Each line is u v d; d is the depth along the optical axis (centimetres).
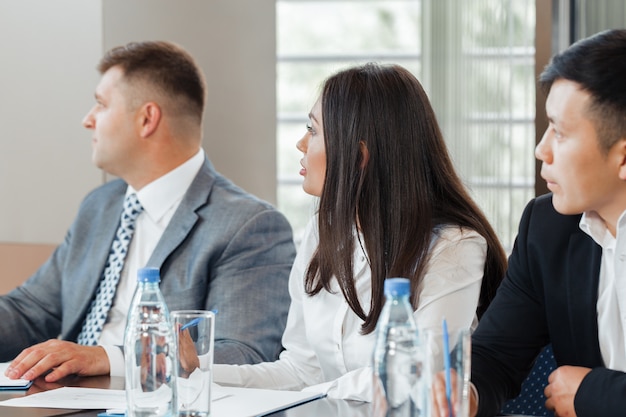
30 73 423
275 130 451
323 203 245
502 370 223
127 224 328
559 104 195
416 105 244
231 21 440
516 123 507
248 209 314
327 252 244
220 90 440
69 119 420
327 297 257
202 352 179
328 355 255
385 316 159
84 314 329
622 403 193
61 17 419
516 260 231
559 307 219
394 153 240
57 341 247
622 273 206
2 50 425
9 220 427
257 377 256
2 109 426
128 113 327
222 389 221
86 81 418
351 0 727
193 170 331
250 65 445
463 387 157
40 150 423
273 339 304
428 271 237
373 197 240
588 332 215
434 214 245
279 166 738
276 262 312
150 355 179
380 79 244
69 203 421
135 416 179
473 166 514
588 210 205
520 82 504
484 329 229
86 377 242
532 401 238
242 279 306
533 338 228
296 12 766
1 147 427
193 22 432
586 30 389
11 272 420
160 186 327
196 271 307
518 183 508
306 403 208
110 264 328
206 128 439
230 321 300
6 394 219
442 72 525
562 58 197
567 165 196
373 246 239
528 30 501
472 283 238
